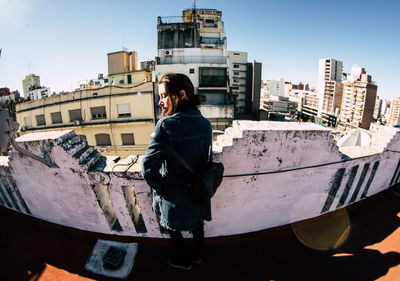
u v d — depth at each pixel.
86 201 2.51
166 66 25.75
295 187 2.65
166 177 1.75
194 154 1.66
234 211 2.56
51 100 25.66
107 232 2.69
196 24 26.69
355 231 2.90
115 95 23.72
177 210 1.77
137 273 2.32
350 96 101.44
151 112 23.59
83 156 2.35
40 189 2.62
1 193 3.06
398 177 3.71
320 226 3.01
